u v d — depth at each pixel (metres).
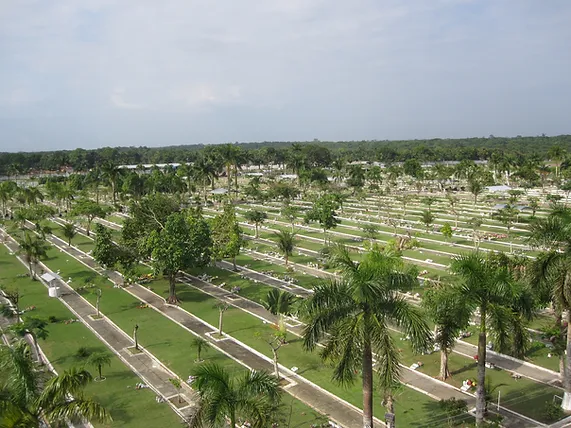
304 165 164.38
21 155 198.12
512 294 23.25
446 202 116.31
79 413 19.25
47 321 43.16
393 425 23.31
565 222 25.95
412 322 20.34
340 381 20.59
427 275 54.25
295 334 39.34
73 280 57.38
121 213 112.00
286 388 30.41
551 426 25.48
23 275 59.78
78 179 140.25
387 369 19.66
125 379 32.19
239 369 33.09
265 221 96.50
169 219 47.38
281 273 58.38
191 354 35.94
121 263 51.75
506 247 67.94
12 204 110.94
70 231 76.56
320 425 25.89
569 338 26.80
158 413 27.70
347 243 73.25
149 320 43.66
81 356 35.66
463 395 29.12
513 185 140.88
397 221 90.75
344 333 20.28
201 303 48.03
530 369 32.28
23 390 18.92
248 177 180.25
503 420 26.12
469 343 36.81
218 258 57.44
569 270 25.06
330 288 21.59
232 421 19.30
